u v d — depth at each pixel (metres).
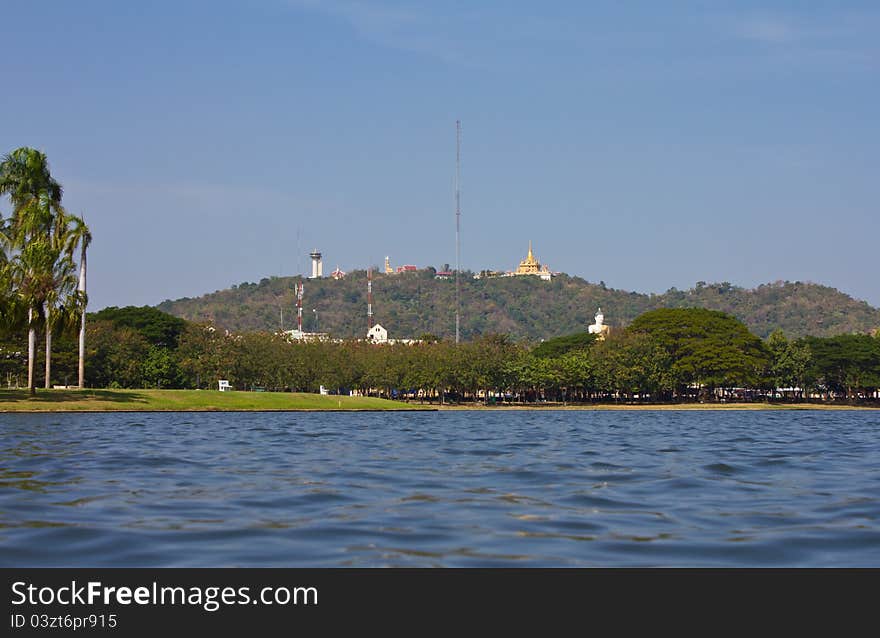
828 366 184.25
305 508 20.69
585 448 42.12
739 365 173.50
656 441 49.12
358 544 16.56
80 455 34.22
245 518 19.22
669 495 23.34
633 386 167.38
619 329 188.88
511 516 19.62
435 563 15.20
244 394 107.38
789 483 26.38
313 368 151.62
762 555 15.88
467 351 163.50
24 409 81.75
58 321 82.75
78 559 15.38
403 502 21.72
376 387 169.12
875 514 20.20
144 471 28.58
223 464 31.39
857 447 44.19
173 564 15.11
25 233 85.44
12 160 88.81
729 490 24.53
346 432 56.00
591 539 17.11
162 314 173.38
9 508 20.14
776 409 162.62
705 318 181.75
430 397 175.25
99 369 137.12
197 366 141.88
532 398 183.25
